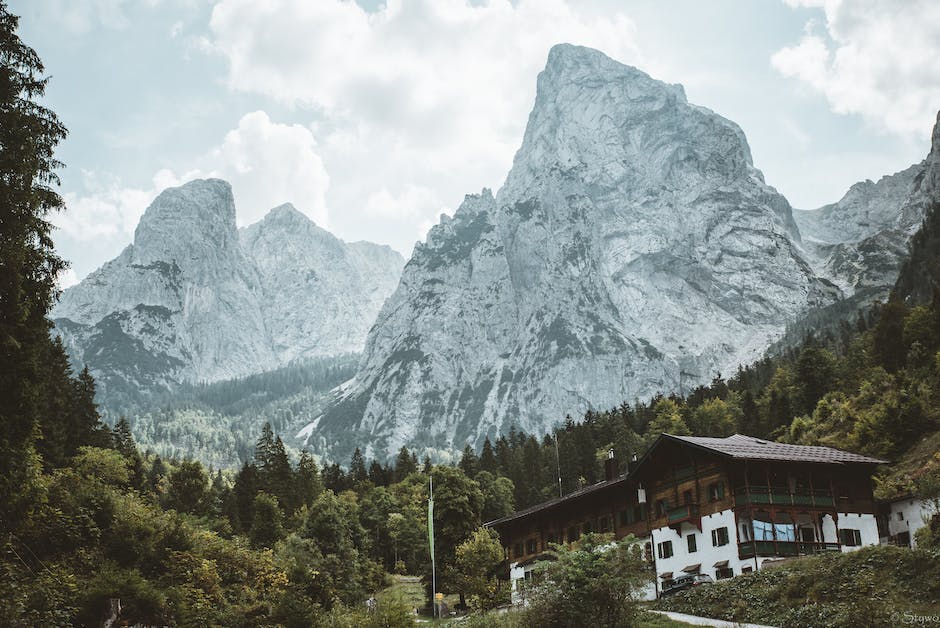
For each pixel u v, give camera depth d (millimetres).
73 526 61531
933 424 110625
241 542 107938
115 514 67688
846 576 57344
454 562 98812
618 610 55188
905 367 151250
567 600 55219
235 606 65125
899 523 80625
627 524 85875
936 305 157750
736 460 73812
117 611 53188
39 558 57750
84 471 87000
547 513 95125
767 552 72250
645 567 58094
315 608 65625
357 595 103750
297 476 178625
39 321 42625
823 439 130625
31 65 42938
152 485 150875
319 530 113562
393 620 61750
